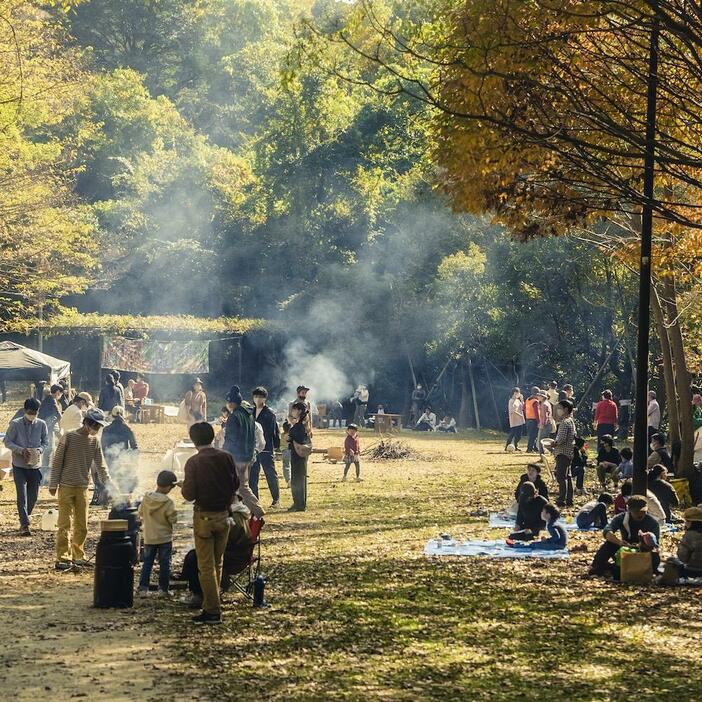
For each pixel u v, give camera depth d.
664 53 12.22
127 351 54.38
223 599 11.72
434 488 24.14
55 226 38.69
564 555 14.96
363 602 11.69
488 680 8.60
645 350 14.02
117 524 11.30
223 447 17.36
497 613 11.24
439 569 13.83
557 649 9.72
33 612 10.98
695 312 30.05
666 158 11.68
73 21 91.06
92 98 75.56
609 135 12.98
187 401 30.39
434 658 9.31
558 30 11.99
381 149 65.00
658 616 11.20
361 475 27.33
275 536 16.77
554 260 47.31
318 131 67.81
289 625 10.52
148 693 8.05
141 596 11.86
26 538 16.20
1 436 25.81
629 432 44.16
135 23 94.25
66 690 8.10
